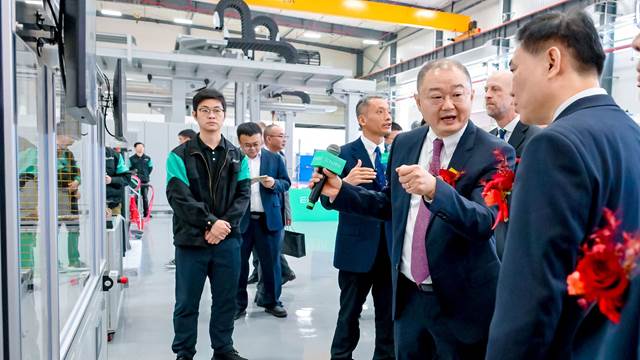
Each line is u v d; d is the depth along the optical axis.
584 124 0.73
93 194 1.98
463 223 1.13
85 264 1.88
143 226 7.44
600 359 0.69
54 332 1.18
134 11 11.87
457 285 1.28
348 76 6.36
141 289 4.00
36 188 1.10
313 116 15.61
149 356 2.63
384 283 2.30
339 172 1.50
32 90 1.06
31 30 1.00
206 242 2.28
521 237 0.71
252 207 3.25
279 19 11.66
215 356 2.41
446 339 1.31
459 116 1.31
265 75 6.36
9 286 0.86
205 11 10.52
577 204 0.67
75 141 1.69
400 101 11.14
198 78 6.19
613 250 0.59
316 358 2.64
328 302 3.73
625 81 5.92
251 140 3.29
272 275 3.32
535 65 0.82
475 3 9.90
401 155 1.52
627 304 0.66
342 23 12.31
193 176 2.29
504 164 1.05
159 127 9.02
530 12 8.22
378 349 2.35
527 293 0.69
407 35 12.63
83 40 0.98
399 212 1.44
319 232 7.27
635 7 5.25
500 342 0.71
